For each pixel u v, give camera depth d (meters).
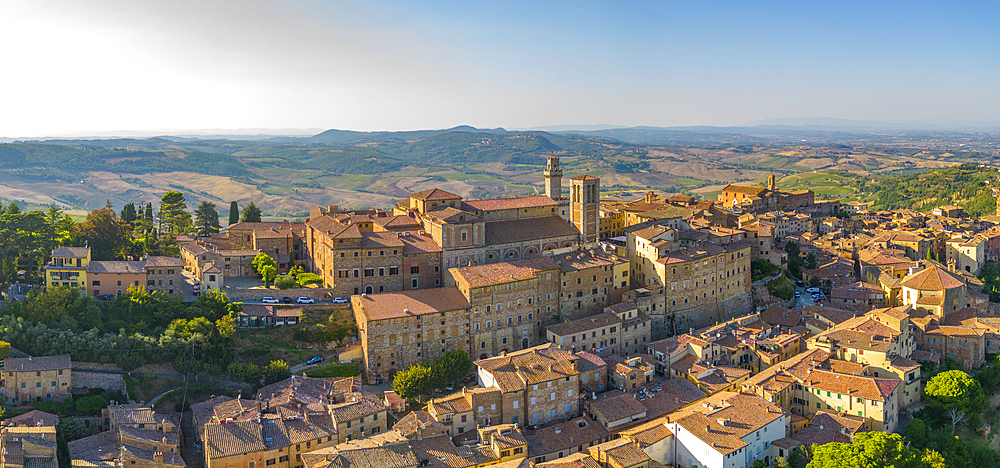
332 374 184.62
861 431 160.12
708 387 181.62
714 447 148.50
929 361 193.12
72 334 171.75
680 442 156.62
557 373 170.75
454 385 185.62
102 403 162.38
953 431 168.25
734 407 163.38
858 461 138.50
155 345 175.00
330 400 165.50
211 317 191.75
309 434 151.00
